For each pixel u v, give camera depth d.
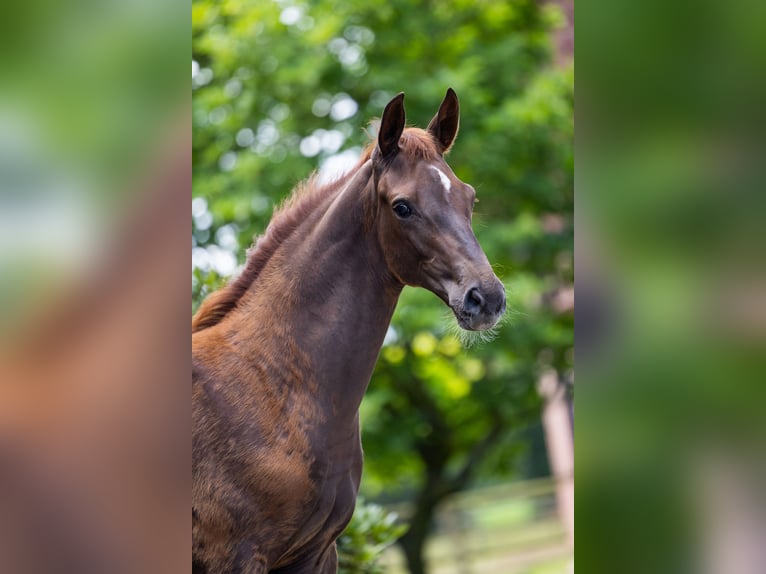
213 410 3.55
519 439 14.77
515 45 11.50
